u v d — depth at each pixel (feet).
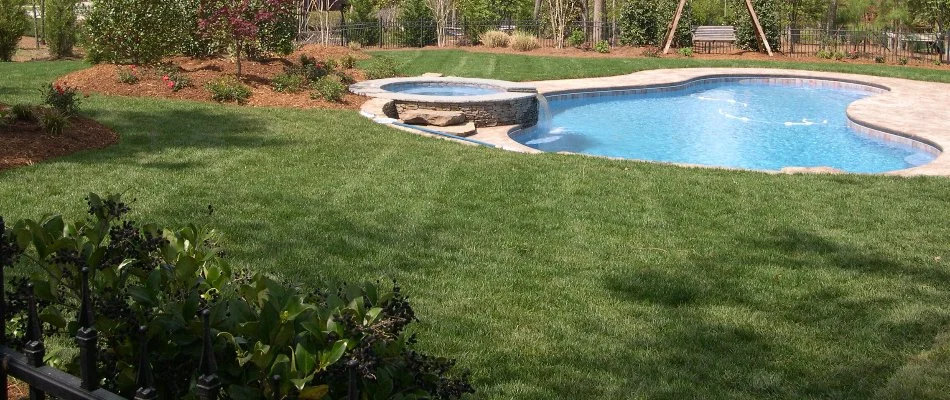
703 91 76.43
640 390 15.29
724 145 51.24
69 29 90.27
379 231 24.91
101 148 34.06
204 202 26.81
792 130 56.44
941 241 25.89
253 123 41.88
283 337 8.24
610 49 101.86
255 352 7.95
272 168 32.42
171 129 38.88
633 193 31.27
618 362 16.63
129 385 8.70
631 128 56.85
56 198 25.95
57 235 10.05
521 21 118.62
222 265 10.32
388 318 8.84
